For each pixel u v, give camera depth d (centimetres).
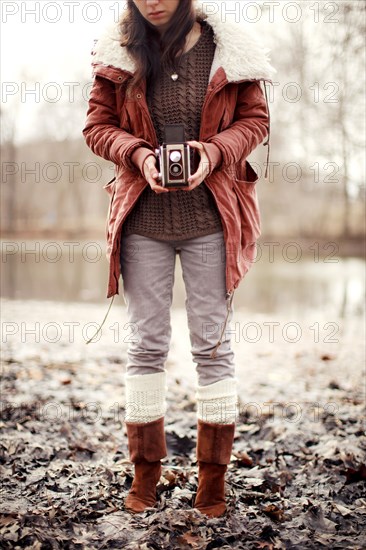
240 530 212
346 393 430
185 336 746
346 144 1153
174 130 211
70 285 1531
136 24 221
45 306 1041
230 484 254
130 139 222
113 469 267
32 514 214
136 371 236
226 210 227
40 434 315
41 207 3394
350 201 2350
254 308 1082
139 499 232
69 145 3003
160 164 208
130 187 229
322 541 208
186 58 227
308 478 267
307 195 2656
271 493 249
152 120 228
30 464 271
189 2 217
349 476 262
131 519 218
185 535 205
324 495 249
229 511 226
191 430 326
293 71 922
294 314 1003
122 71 224
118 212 230
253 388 452
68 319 868
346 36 625
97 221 3481
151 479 236
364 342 709
